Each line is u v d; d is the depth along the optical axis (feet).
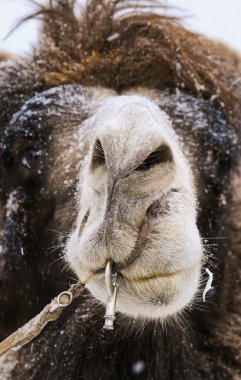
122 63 39.45
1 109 41.70
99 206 26.91
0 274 40.68
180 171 28.19
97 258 26.17
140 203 26.14
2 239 40.88
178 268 26.73
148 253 26.27
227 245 40.14
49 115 38.29
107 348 36.37
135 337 35.86
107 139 26.25
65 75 39.81
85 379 36.91
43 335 38.93
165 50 39.60
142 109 27.32
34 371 39.22
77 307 36.70
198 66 40.19
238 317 40.86
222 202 38.75
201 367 39.60
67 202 35.99
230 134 40.06
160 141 26.55
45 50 42.68
